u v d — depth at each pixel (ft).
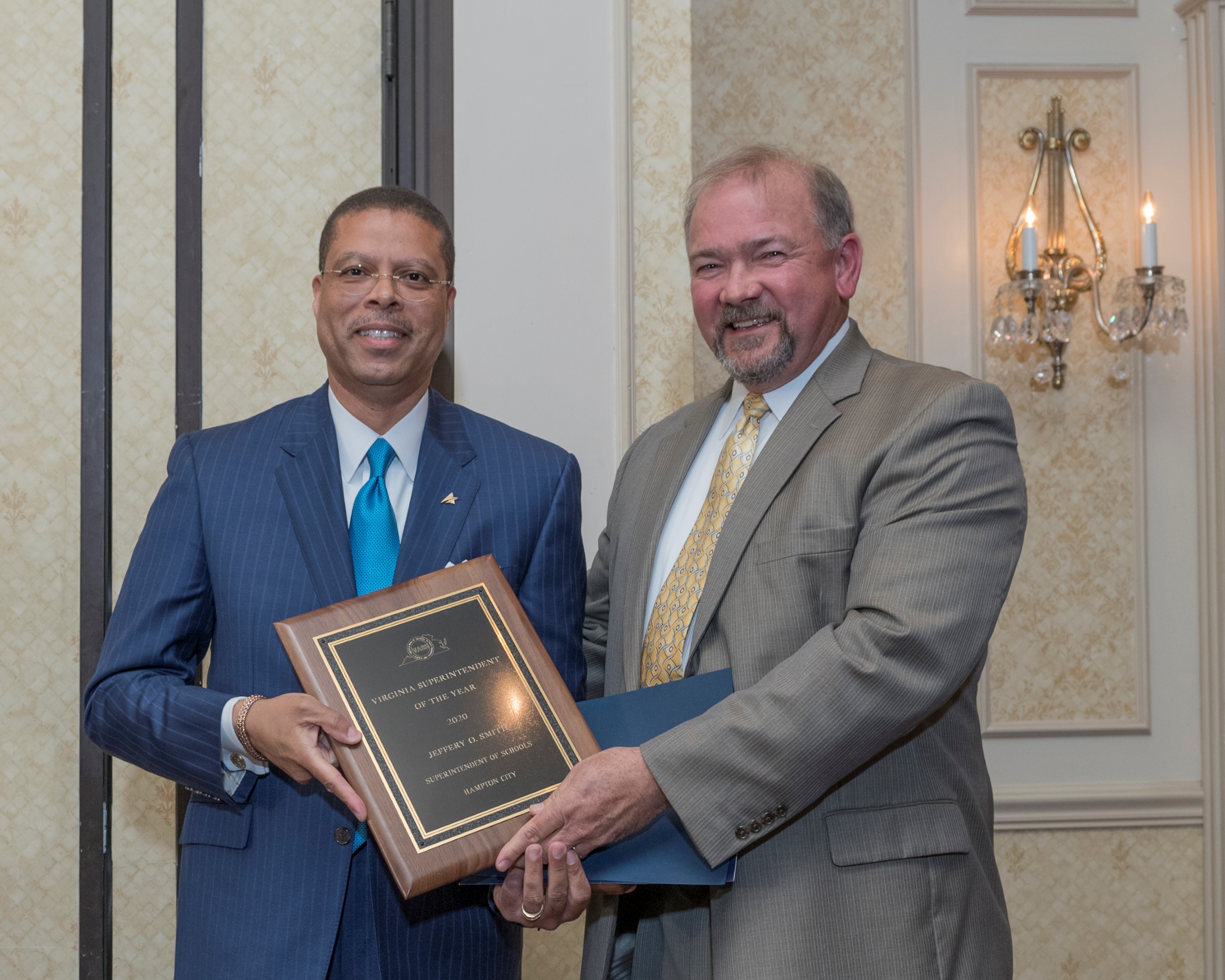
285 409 5.37
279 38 7.39
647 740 4.53
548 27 7.31
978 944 4.46
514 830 4.22
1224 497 9.39
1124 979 9.52
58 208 7.25
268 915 4.51
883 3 9.54
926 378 4.82
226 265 7.33
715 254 5.01
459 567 4.73
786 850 4.35
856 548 4.52
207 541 4.91
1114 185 9.68
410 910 4.70
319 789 4.64
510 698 4.47
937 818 4.45
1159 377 9.68
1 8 7.28
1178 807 9.52
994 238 9.64
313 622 4.43
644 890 5.04
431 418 5.36
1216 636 9.43
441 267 5.17
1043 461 9.65
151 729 4.58
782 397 5.14
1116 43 9.71
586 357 7.22
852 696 4.09
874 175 9.53
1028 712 9.61
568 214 7.25
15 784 7.13
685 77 7.42
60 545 7.20
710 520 5.06
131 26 7.31
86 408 7.17
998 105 9.66
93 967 7.00
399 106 7.40
